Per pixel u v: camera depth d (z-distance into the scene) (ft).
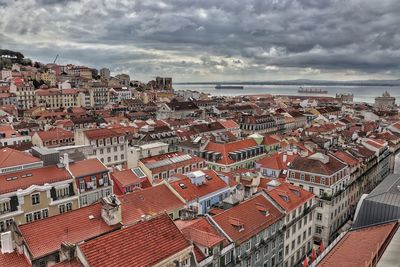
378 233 165.99
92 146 374.43
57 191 230.89
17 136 475.72
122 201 200.64
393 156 453.17
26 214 213.87
